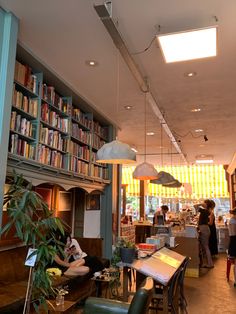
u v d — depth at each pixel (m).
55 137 4.79
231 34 3.57
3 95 3.19
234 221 6.49
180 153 10.84
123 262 3.76
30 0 3.11
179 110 6.32
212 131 7.98
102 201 6.91
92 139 6.32
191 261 6.79
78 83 5.07
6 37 3.29
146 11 3.23
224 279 6.50
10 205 2.75
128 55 3.84
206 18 3.31
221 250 10.94
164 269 3.62
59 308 3.21
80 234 6.71
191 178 14.91
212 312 4.43
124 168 15.39
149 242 4.80
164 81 4.88
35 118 4.22
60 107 5.00
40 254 2.59
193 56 3.60
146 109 6.37
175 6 3.15
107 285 4.63
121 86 5.17
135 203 15.21
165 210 9.67
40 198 2.87
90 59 4.27
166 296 3.52
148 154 11.26
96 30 3.59
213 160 12.48
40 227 2.71
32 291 2.70
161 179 7.29
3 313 2.83
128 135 8.52
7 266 3.71
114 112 6.57
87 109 6.19
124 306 2.79
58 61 4.33
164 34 3.28
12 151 3.67
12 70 3.33
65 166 5.07
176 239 6.88
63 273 4.32
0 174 3.07
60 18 3.39
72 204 6.71
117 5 3.15
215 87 5.11
